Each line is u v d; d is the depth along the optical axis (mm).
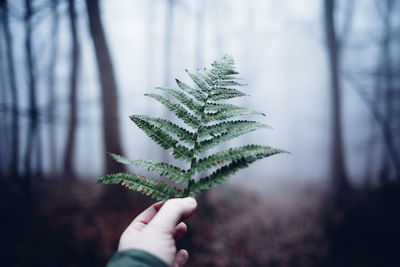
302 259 5906
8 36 9508
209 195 8031
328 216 7699
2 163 8945
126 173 1019
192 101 1161
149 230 885
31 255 4230
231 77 1263
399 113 10102
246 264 5555
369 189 9281
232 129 1078
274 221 8047
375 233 6055
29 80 7754
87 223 5535
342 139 10258
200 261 5215
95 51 6656
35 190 7551
